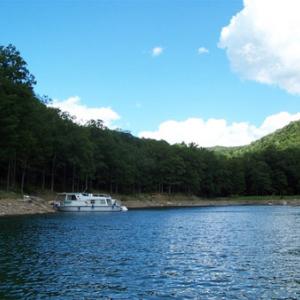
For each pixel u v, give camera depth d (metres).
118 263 29.55
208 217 80.94
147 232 50.22
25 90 82.56
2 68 80.44
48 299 20.56
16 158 90.94
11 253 32.62
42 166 109.31
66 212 88.69
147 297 21.14
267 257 32.91
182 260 31.19
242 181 194.88
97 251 34.59
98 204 95.19
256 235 48.41
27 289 22.28
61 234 45.69
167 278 25.22
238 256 33.34
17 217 67.12
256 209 121.88
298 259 32.09
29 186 104.00
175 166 162.00
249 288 23.14
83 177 118.62
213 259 31.80
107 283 23.80
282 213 98.19
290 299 21.03
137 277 25.36
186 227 57.94
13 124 78.19
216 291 22.45
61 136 110.25
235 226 60.47
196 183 170.62
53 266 28.08
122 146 150.12
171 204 149.75
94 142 132.50
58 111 117.62
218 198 183.38
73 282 23.89
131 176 140.75
